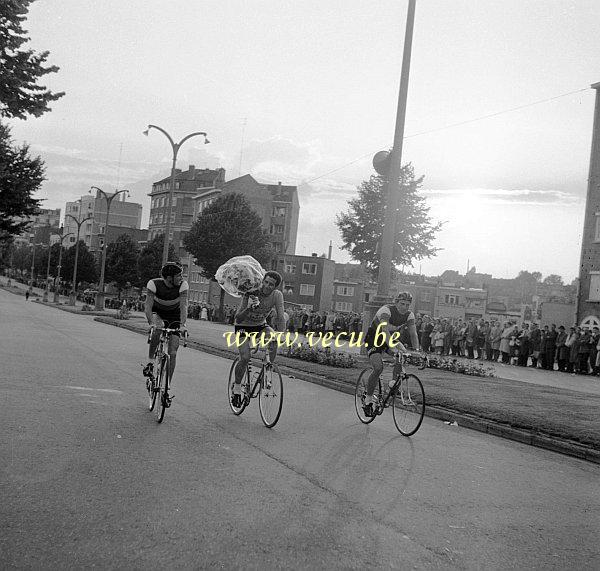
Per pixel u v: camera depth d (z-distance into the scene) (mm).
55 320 30859
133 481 4762
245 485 4887
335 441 6891
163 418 7375
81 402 7973
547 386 14047
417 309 83750
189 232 58688
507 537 4238
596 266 35438
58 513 3982
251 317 7836
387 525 4246
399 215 38344
